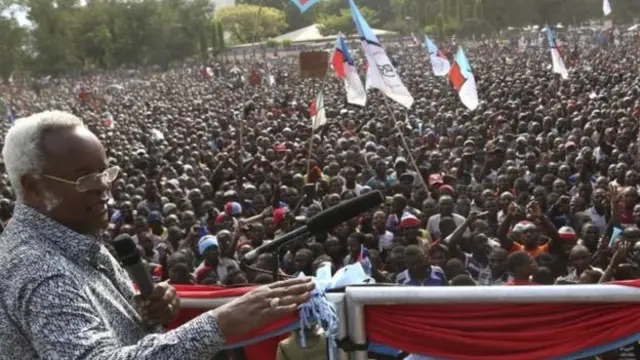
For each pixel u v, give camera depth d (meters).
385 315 3.04
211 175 16.31
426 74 43.06
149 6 93.56
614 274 7.46
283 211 11.09
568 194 12.08
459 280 7.23
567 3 78.31
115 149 21.70
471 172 14.73
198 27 96.25
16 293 2.22
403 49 70.31
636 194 10.55
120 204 12.26
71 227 2.45
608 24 79.94
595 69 37.56
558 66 28.53
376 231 10.30
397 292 2.97
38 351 2.20
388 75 14.72
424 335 3.03
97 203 2.46
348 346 3.01
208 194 13.98
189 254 9.34
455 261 8.12
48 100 56.34
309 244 9.15
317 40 88.50
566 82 30.81
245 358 3.49
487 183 12.78
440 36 79.31
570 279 7.92
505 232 9.48
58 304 2.19
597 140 16.95
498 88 31.34
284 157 17.80
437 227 10.56
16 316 2.23
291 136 21.78
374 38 14.71
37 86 70.75
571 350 3.04
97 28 91.75
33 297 2.20
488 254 8.82
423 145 17.31
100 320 2.25
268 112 30.27
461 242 9.44
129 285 2.71
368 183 13.45
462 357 3.03
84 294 2.25
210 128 26.05
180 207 12.38
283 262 8.94
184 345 2.22
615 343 3.04
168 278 8.88
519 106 24.81
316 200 12.39
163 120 30.86
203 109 34.81
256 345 3.47
